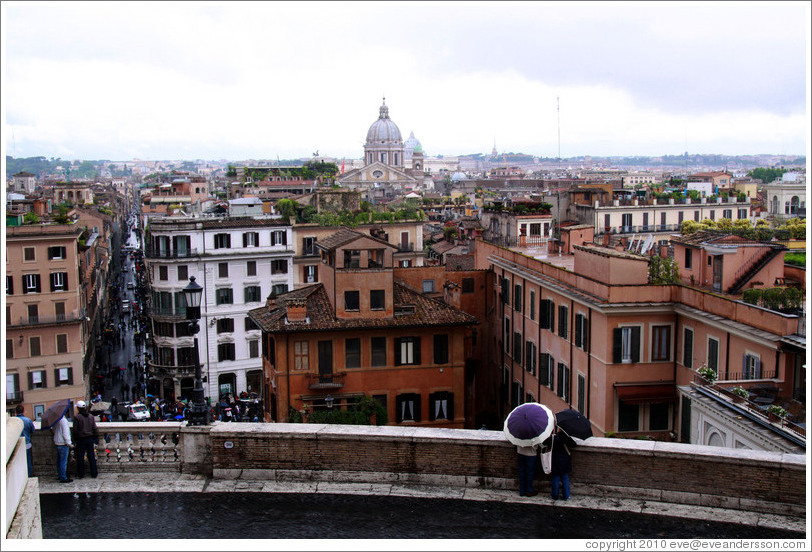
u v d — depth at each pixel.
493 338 66.75
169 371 92.69
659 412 45.16
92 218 157.75
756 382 35.06
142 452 21.31
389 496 19.28
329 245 53.66
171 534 17.55
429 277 65.44
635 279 46.06
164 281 92.50
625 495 18.95
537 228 97.31
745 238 50.69
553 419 18.84
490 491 19.45
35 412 80.62
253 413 76.12
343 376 51.47
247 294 95.00
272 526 17.89
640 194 133.62
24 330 79.69
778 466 17.98
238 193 191.88
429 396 52.72
